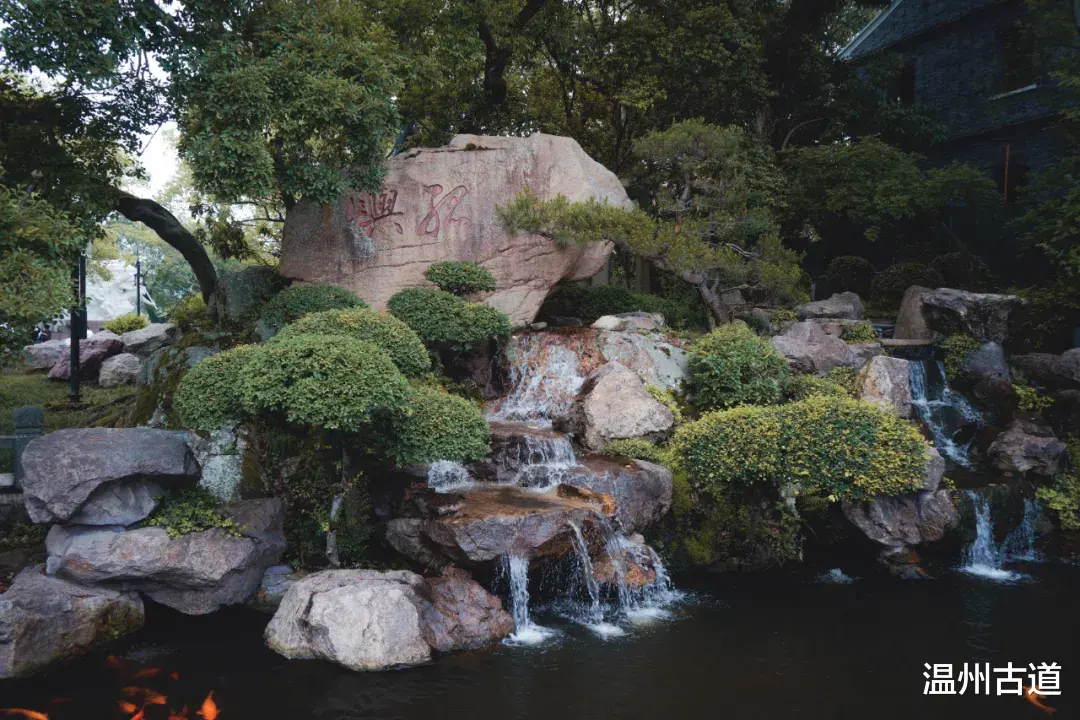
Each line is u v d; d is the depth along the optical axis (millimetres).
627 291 15898
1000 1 18656
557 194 12922
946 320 13875
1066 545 10758
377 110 11445
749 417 9680
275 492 9328
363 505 8883
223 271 14008
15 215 7852
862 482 9109
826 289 19047
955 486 10469
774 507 10008
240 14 11172
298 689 6422
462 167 13250
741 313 14633
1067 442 12008
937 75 20578
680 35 17406
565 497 8812
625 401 10734
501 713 6055
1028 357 13203
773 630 7859
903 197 16859
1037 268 17516
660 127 18859
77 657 6965
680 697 6375
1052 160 17781
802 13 19000
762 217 13969
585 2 18781
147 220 14078
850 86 20031
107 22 9305
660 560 9211
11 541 8656
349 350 7645
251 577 8164
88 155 11945
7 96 11211
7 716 5930
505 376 12570
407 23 14664
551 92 20203
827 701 6344
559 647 7371
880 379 11797
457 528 7762
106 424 11688
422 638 7055
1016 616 8305
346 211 13391
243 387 7613
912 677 6809
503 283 12992
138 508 7625
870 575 9695
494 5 15820
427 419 8320
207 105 10359
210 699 6238
